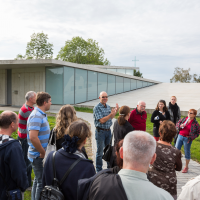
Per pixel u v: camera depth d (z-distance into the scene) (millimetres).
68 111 2670
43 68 17094
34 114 2869
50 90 16969
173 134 2625
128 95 22922
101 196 1269
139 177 1304
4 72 19297
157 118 5520
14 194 2113
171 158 2506
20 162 2168
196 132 4832
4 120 2271
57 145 2598
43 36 37562
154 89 26578
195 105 16234
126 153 1386
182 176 4691
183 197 1816
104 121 4203
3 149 2139
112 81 23141
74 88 17766
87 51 49656
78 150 1970
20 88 18453
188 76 56594
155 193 1231
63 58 48406
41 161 2879
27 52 37656
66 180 1771
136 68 38750
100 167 4340
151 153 1365
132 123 5008
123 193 1234
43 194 1728
